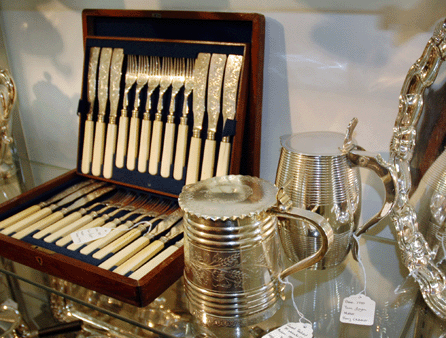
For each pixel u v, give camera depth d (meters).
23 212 0.81
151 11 0.82
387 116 0.72
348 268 0.70
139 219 0.79
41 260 0.67
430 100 0.57
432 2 0.63
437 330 0.58
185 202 0.54
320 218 0.52
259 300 0.56
